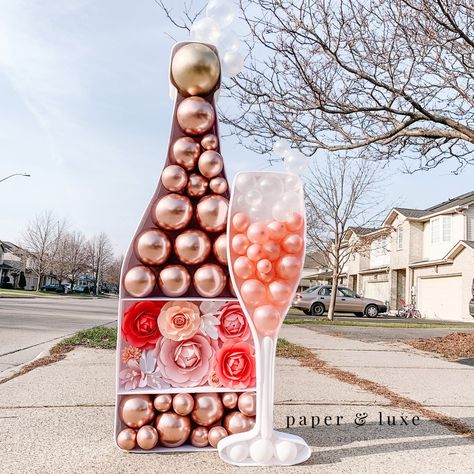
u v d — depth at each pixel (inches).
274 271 119.6
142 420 117.4
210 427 123.0
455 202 1141.1
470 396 192.1
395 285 1230.3
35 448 115.7
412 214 1187.9
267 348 116.6
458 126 303.7
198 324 126.7
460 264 984.3
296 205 122.8
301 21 254.7
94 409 153.1
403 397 185.9
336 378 224.1
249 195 121.6
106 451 115.9
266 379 115.0
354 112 299.0
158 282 125.2
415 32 265.9
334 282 734.5
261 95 284.2
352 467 109.7
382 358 304.0
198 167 127.9
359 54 275.0
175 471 104.5
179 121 127.0
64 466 104.7
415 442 128.7
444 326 655.1
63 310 749.3
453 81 304.0
